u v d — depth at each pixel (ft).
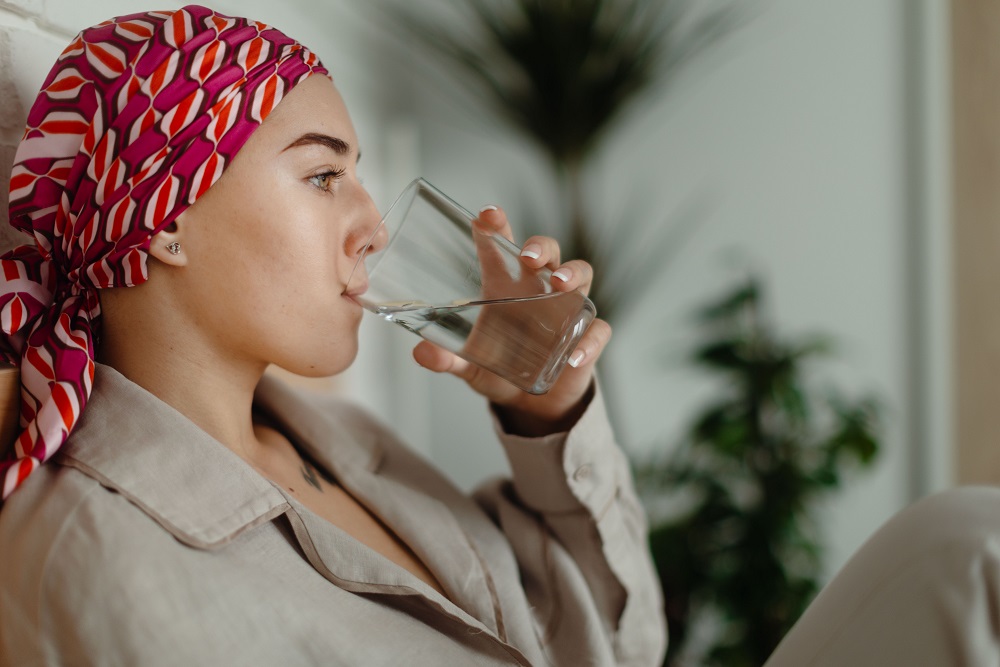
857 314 6.37
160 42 1.99
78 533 1.69
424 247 2.19
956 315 5.97
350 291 2.26
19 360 2.14
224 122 2.02
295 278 2.16
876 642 2.14
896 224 6.18
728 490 5.15
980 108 5.56
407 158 7.02
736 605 4.86
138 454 1.89
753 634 4.88
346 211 2.29
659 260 6.75
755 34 6.38
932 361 6.18
